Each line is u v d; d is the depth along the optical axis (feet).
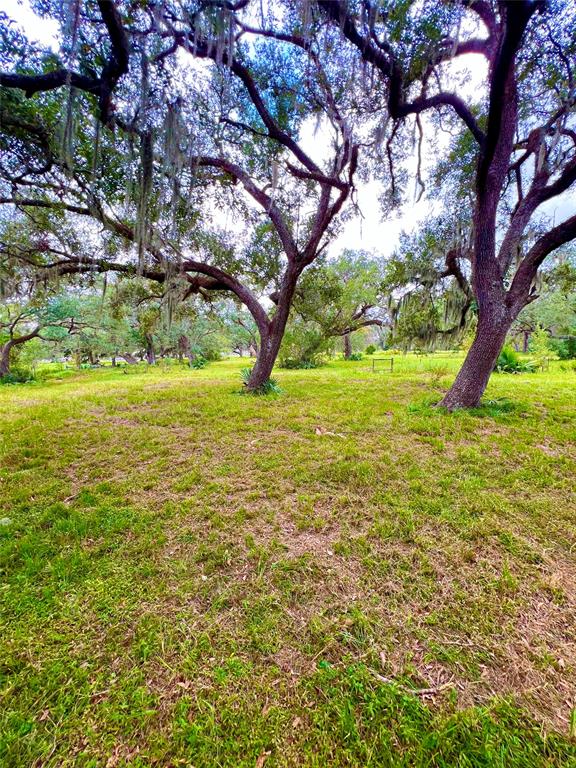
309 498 8.04
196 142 14.12
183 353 80.18
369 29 9.51
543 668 3.87
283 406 18.80
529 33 11.10
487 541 6.29
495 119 11.97
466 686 3.68
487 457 10.41
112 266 19.60
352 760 3.05
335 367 52.49
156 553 6.04
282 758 3.07
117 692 3.62
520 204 16.67
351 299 50.83
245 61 13.66
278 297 25.49
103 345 63.67
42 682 3.70
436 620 4.55
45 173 13.66
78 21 8.26
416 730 3.25
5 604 4.81
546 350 47.93
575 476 9.00
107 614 4.66
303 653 4.09
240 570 5.59
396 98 11.71
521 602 4.86
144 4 9.20
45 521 7.11
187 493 8.41
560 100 13.15
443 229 21.85
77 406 19.93
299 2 8.70
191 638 4.30
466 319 24.38
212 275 22.31
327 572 5.52
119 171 14.53
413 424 14.28
